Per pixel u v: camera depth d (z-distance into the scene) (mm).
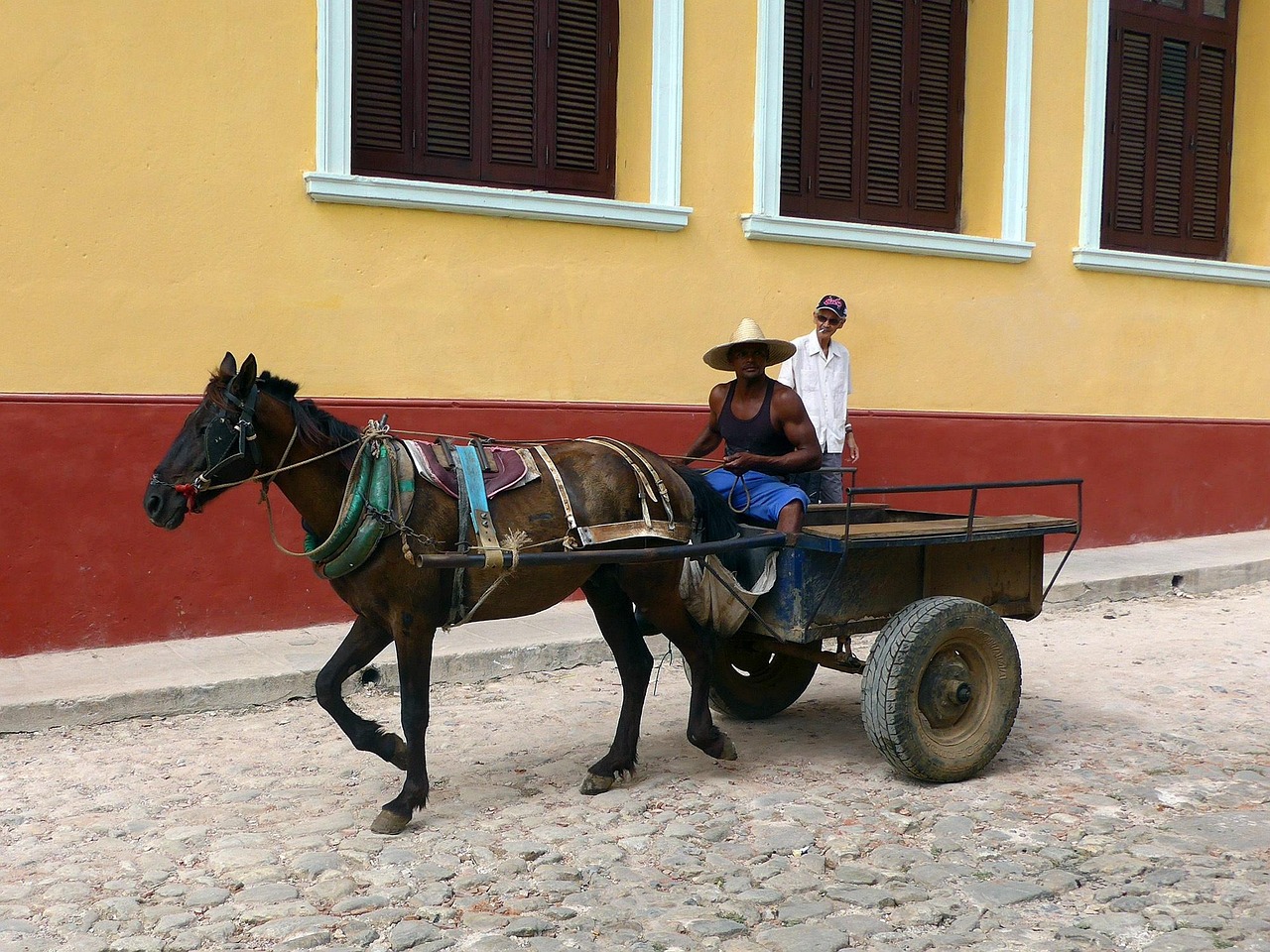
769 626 5465
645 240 8766
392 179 7816
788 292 9352
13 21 6887
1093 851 4703
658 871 4527
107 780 5527
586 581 5504
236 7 7414
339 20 7656
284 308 7664
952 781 5473
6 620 7027
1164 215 11617
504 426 8289
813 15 9719
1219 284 11617
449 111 8406
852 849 4691
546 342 8469
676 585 5449
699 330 9023
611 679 7336
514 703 6828
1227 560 10398
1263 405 12031
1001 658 5555
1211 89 11797
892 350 9875
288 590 7777
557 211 8320
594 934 4012
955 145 10422
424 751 4973
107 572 7262
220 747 6027
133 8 7152
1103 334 10977
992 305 10336
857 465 9664
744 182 9109
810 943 3934
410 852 4684
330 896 4281
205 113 7379
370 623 5145
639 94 8852
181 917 4098
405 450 4996
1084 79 10633
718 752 5637
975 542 5855
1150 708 6746
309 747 6027
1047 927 4074
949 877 4453
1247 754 5938
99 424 7188
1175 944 3934
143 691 6438
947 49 10328
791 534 5293
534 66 8617
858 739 6184
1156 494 11242
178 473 4633
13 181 6949
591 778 5355
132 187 7223
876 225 9750
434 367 8117
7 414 6961
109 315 7223
